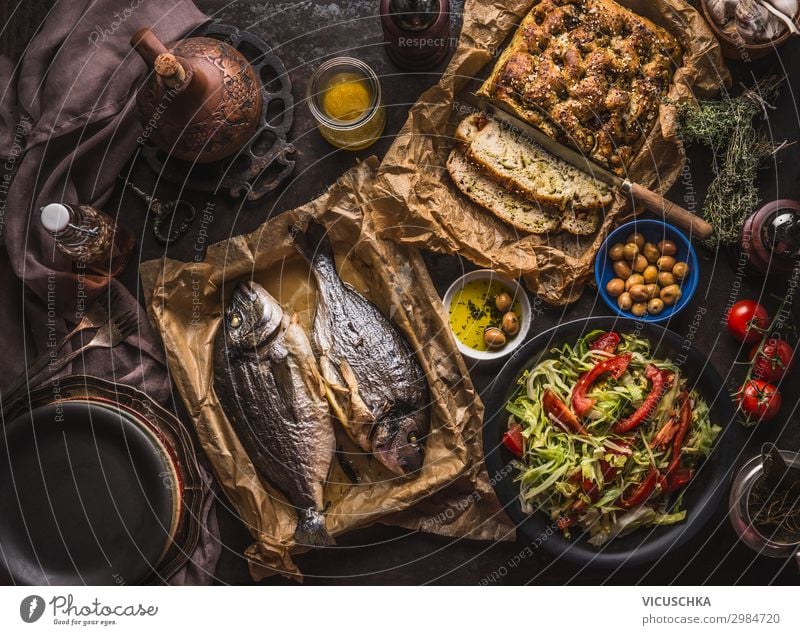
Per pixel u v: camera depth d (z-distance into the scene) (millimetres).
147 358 2234
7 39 2264
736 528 2098
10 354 2240
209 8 2260
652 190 2168
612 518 2062
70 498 2127
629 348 2109
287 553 2160
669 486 2066
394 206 2154
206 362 2178
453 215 2186
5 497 2131
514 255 2176
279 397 2109
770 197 2219
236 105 2033
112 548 2135
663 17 2123
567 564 2219
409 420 2109
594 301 2232
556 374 2107
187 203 2248
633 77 2111
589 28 2105
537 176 2172
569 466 2039
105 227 2129
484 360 2225
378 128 2191
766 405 2100
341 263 2248
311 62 2254
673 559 2221
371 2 2256
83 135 2238
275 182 2244
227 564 2230
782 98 2205
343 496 2205
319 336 2141
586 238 2213
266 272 2252
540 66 2100
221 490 2246
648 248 2121
